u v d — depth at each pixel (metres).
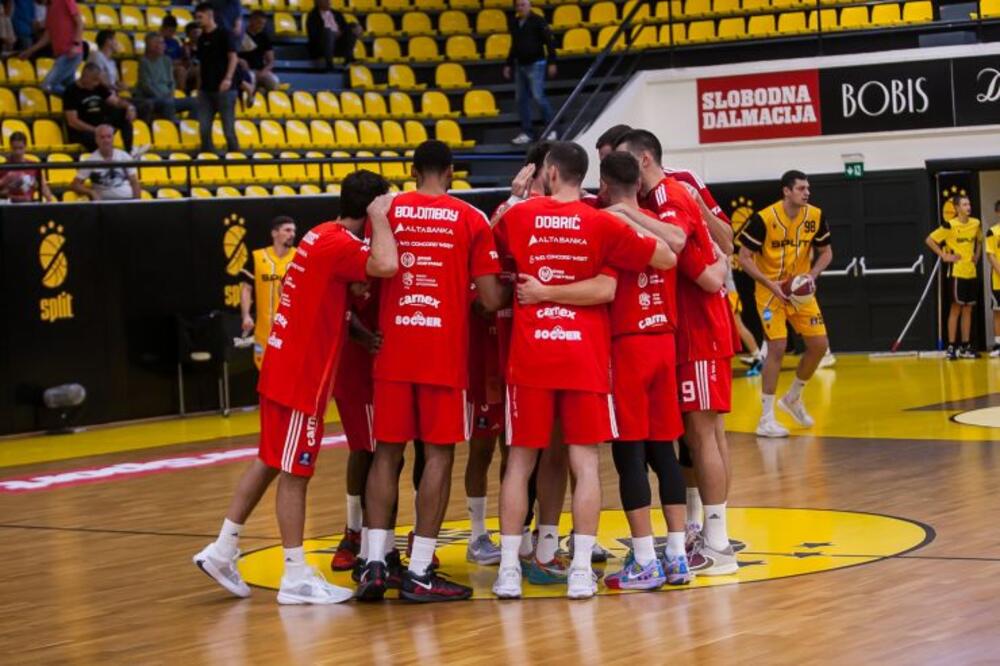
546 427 7.53
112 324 17.34
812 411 15.57
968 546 8.31
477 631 6.88
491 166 22.89
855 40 22.69
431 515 7.66
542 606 7.37
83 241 17.09
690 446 8.01
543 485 7.95
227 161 18.22
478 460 8.54
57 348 16.88
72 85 19.64
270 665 6.44
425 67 25.41
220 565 7.83
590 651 6.39
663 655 6.26
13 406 16.56
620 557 8.58
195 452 14.68
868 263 22.44
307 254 7.66
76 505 11.60
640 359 7.59
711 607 7.13
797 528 9.12
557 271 7.49
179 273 17.86
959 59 21.81
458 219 7.64
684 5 24.66
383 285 7.71
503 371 7.89
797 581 7.62
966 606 6.87
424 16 26.42
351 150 22.55
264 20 23.12
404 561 8.65
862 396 16.78
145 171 20.03
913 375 18.97
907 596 7.14
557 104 24.06
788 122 22.39
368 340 7.77
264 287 16.42
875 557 8.13
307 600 7.68
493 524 9.85
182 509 11.13
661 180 7.95
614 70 23.44
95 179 18.28
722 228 8.30
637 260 7.40
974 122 21.78
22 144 17.62
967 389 17.03
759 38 23.19
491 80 25.28
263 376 7.73
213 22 20.73
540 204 7.59
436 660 6.38
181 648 6.82
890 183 22.25
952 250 21.05
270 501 11.34
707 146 22.69
